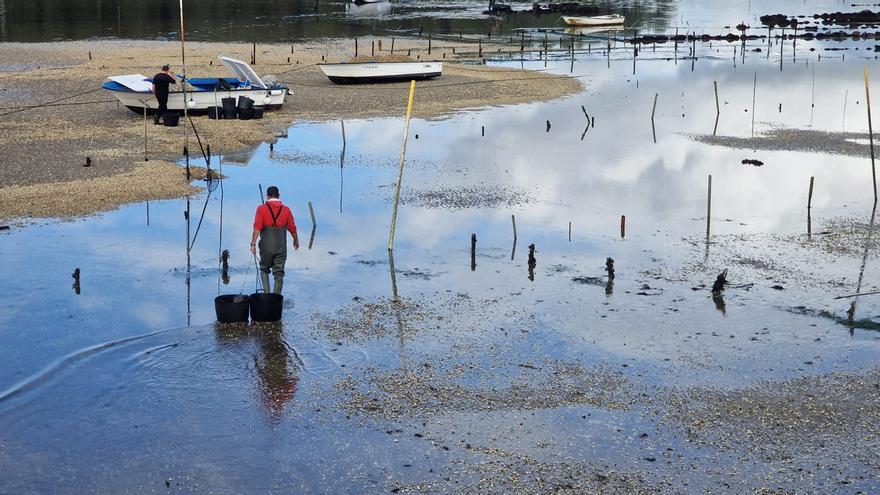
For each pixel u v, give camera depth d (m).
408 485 10.66
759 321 15.89
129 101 35.00
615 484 10.70
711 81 50.72
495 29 78.75
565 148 32.06
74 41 62.16
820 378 13.61
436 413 12.43
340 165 28.55
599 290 17.45
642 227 22.09
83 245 19.50
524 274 18.39
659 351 14.59
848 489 10.62
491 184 26.42
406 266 18.78
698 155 31.25
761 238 21.23
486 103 41.91
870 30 81.25
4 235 19.98
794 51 66.00
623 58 61.66
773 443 11.69
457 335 15.18
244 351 14.33
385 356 14.27
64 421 12.04
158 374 13.47
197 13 85.12
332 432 11.88
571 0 111.81
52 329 15.02
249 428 11.97
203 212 22.53
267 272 16.42
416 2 104.75
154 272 17.92
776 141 33.75
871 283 17.98
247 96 36.44
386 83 46.78
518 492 10.53
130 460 11.16
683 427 12.09
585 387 13.27
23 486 10.55
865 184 27.16
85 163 27.08
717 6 109.06
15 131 31.72
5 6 87.00
